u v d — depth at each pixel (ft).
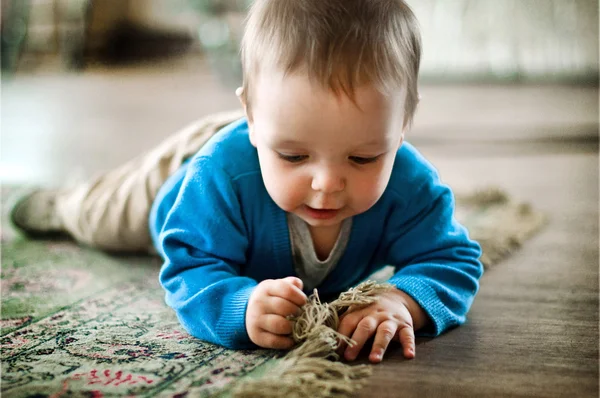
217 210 2.79
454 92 12.30
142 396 2.17
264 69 2.43
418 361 2.47
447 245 2.97
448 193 3.06
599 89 12.00
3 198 5.24
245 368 2.39
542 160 7.07
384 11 2.47
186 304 2.69
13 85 13.46
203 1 12.93
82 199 4.15
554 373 2.38
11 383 2.28
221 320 2.60
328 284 3.15
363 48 2.34
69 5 15.26
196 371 2.37
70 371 2.38
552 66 12.88
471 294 2.94
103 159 6.94
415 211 2.95
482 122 9.20
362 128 2.33
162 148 3.89
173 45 16.70
